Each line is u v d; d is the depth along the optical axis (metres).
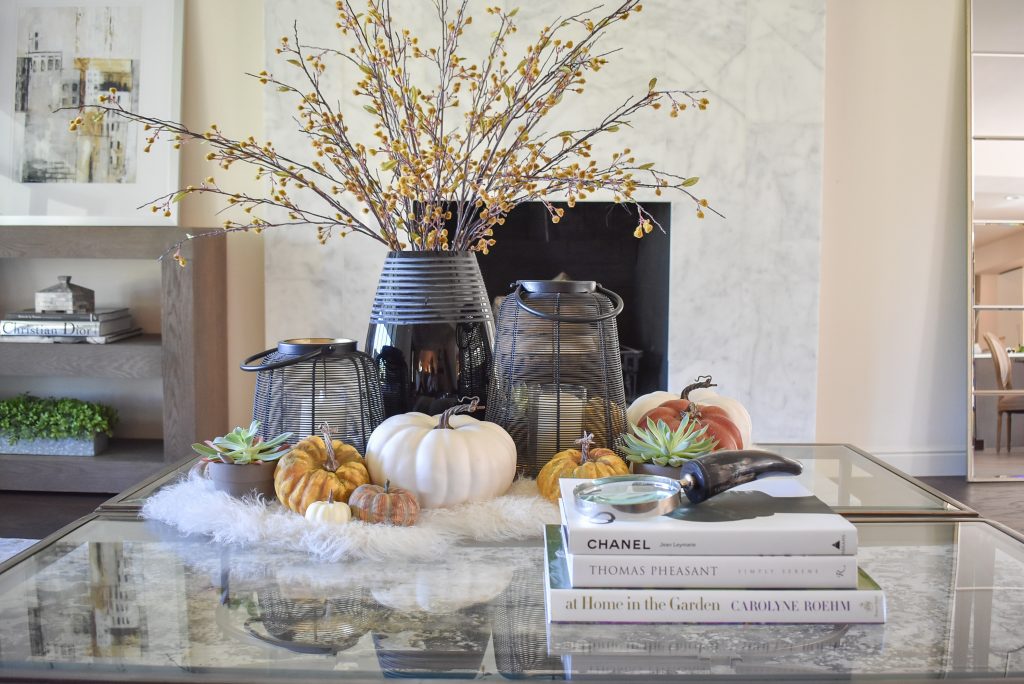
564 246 3.82
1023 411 3.67
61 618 0.96
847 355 3.73
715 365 3.51
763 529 0.95
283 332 3.46
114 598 1.01
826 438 3.75
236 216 3.51
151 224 3.43
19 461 3.24
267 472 1.26
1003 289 3.65
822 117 3.44
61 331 3.23
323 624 0.94
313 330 3.46
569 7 3.34
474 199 1.50
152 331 3.63
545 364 1.38
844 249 3.69
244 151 1.48
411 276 1.48
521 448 1.40
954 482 3.67
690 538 0.95
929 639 0.92
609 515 0.97
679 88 3.40
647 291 3.76
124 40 3.45
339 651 0.88
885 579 1.09
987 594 1.04
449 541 1.17
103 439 3.39
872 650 0.90
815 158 3.45
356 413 1.38
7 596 1.01
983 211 3.64
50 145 3.44
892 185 3.68
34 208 3.44
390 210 1.50
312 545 1.12
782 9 3.40
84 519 1.30
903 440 3.77
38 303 3.28
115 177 3.44
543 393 1.38
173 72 3.43
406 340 1.47
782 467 1.04
